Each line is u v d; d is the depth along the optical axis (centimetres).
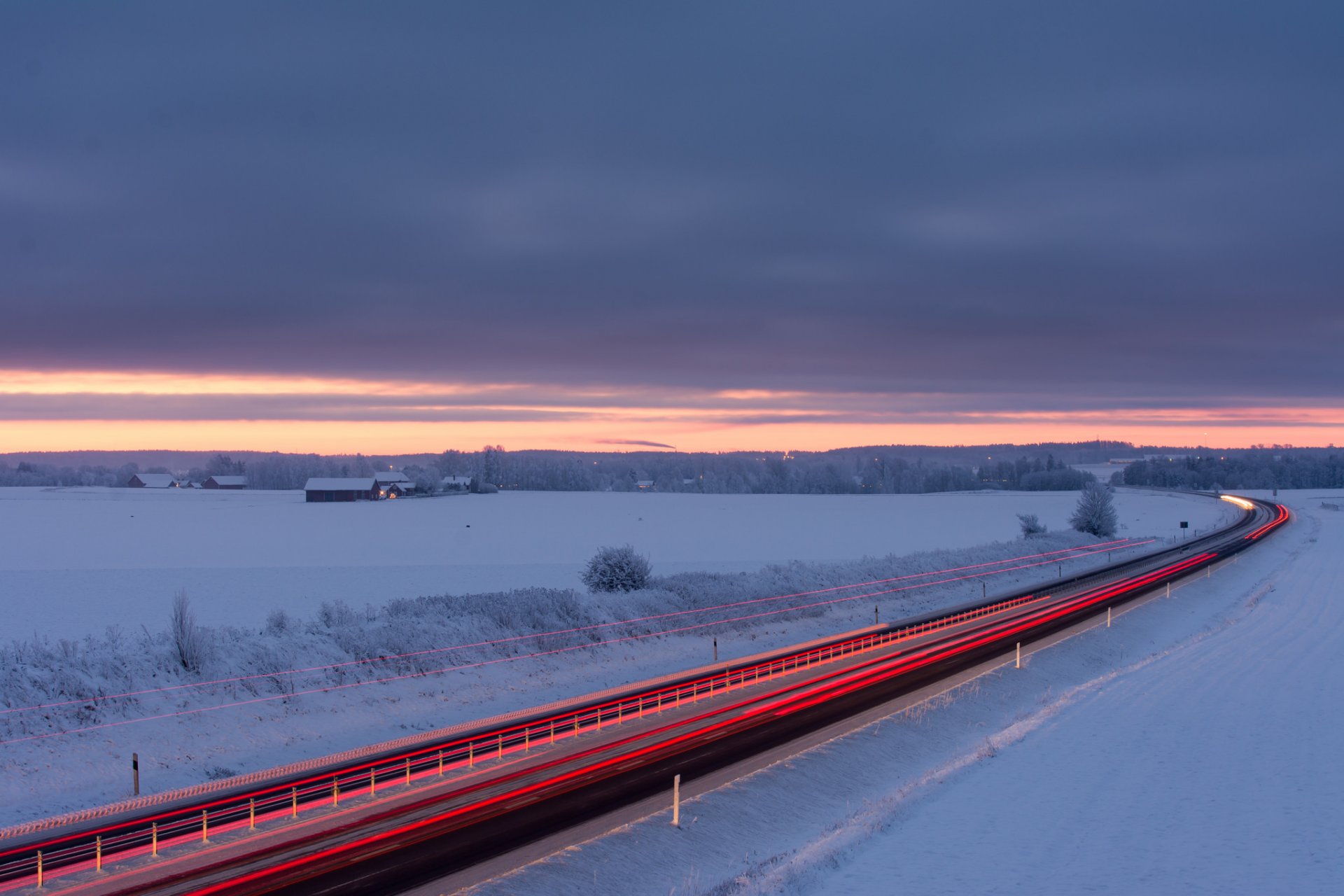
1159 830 2305
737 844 2186
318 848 2028
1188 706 3591
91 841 2089
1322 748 3012
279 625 4041
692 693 3700
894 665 4275
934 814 2422
